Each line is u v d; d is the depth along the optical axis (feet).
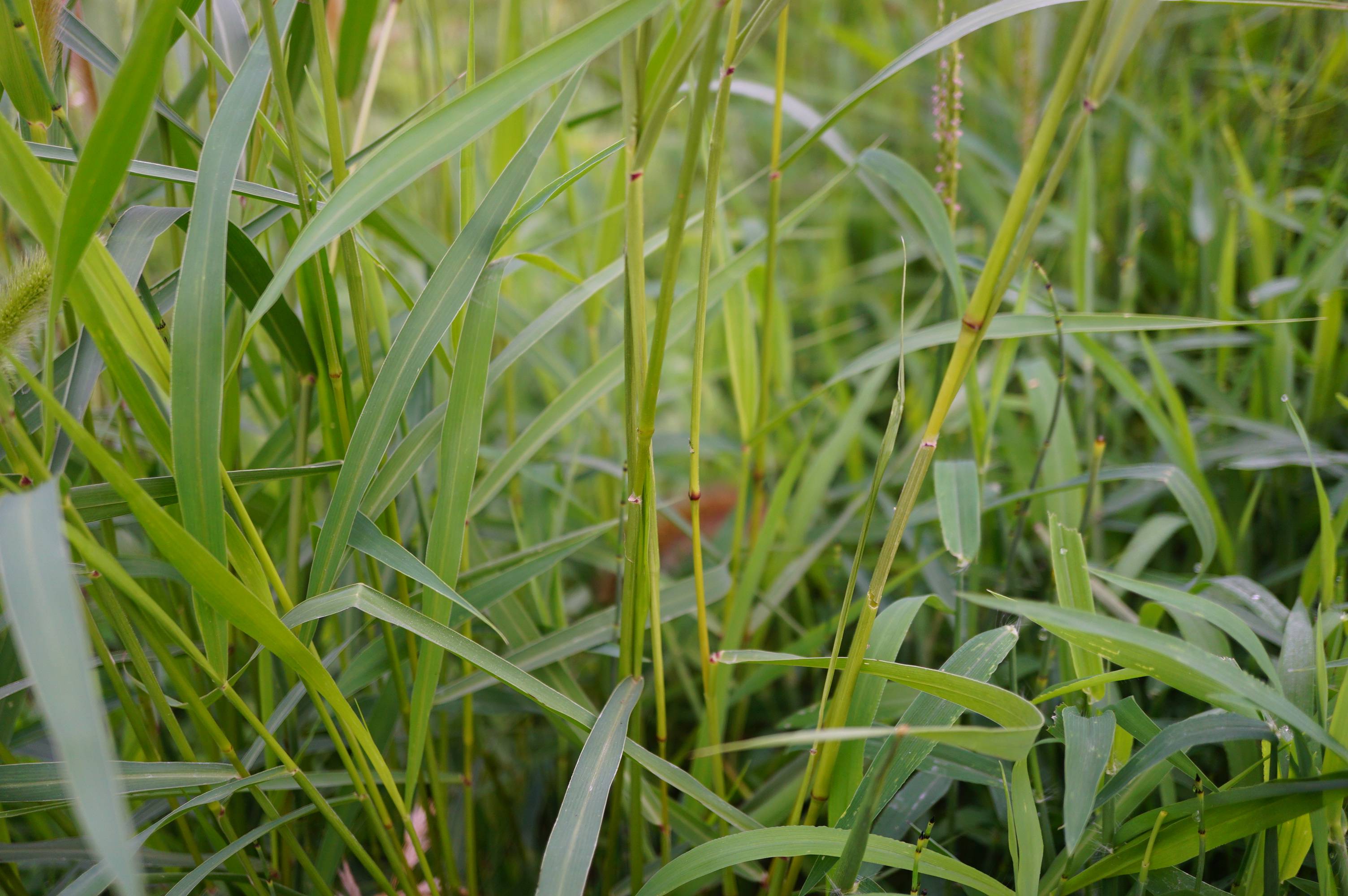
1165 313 4.35
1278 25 4.46
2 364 2.04
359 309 2.27
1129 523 3.19
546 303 5.25
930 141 5.47
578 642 2.62
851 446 4.09
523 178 2.21
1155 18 4.49
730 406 5.17
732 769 3.04
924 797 2.46
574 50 1.94
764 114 6.21
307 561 2.78
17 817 2.64
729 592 2.94
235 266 2.26
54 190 1.83
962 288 2.61
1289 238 3.79
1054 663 2.78
